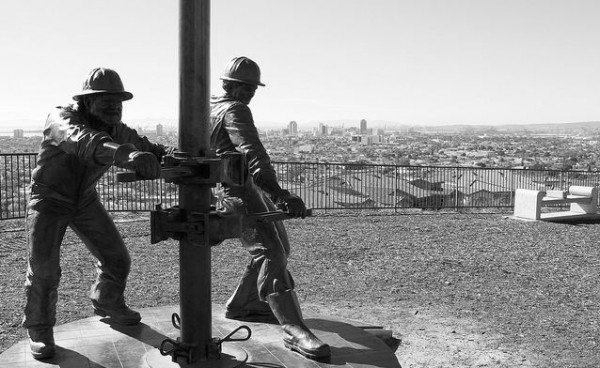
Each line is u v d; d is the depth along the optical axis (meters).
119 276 4.19
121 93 3.45
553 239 12.02
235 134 3.86
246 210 4.14
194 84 3.21
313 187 15.95
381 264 9.57
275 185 3.70
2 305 6.97
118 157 2.83
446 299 7.69
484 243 11.48
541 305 7.45
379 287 8.23
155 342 3.92
